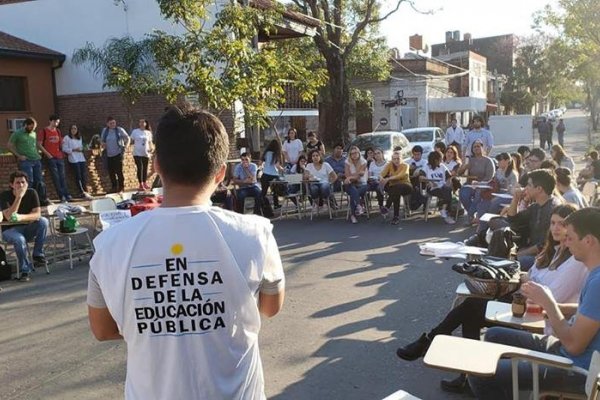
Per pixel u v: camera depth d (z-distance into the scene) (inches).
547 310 129.6
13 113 693.3
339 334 215.3
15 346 212.8
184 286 68.5
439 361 114.7
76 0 709.9
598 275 125.7
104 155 576.7
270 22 537.6
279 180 492.1
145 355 69.0
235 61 476.7
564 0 940.0
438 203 462.6
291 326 223.9
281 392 170.6
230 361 69.7
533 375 121.6
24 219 313.4
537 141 1683.1
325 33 877.2
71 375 186.9
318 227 439.5
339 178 508.1
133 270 68.2
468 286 178.5
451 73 1641.2
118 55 616.1
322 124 971.3
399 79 1374.3
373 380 177.8
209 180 72.5
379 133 698.8
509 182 411.5
